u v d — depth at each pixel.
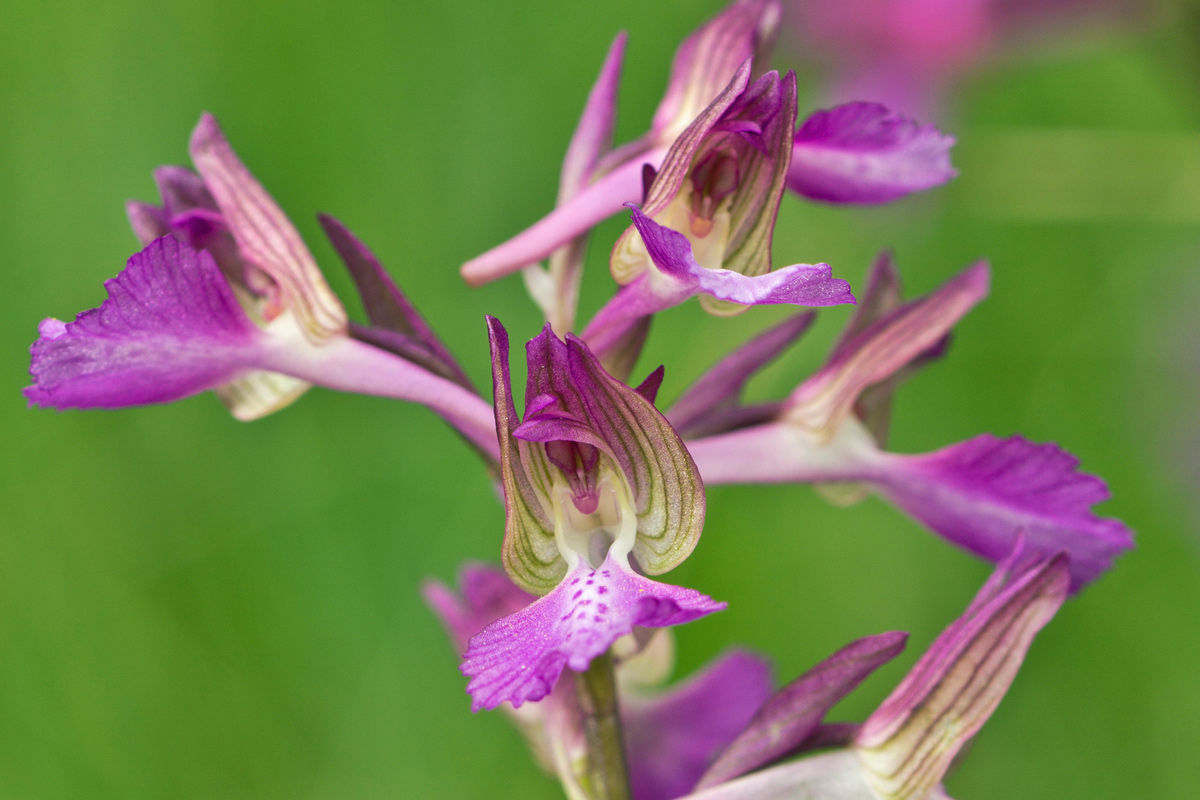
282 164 0.25
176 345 0.18
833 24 0.25
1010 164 0.25
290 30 0.25
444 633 0.25
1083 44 0.25
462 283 0.25
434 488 0.25
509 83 0.25
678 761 0.21
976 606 0.19
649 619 0.17
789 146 0.18
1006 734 0.25
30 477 0.24
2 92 0.25
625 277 0.18
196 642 0.24
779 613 0.25
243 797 0.24
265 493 0.25
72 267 0.25
